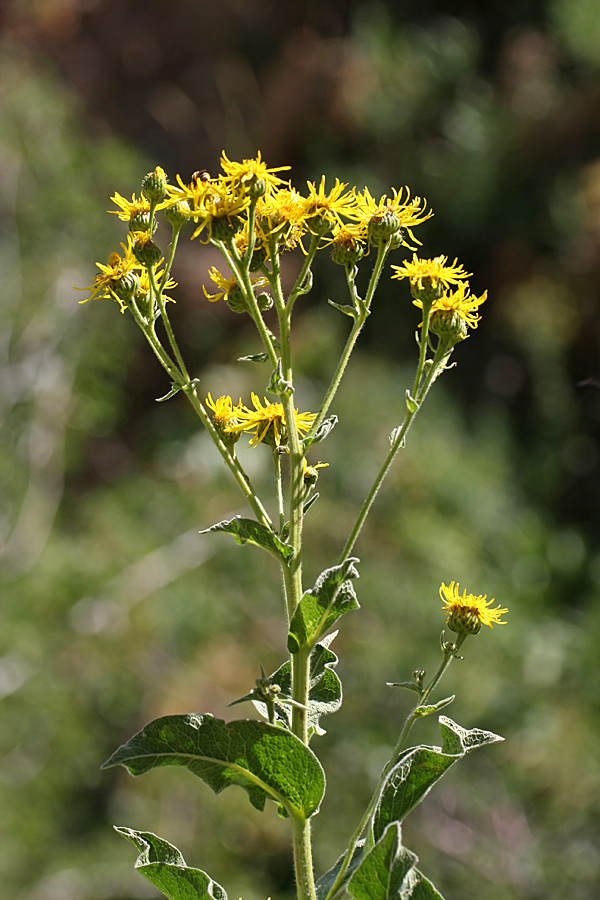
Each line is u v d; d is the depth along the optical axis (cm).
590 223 1116
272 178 170
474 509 905
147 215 179
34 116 1012
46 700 743
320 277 1148
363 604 777
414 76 1298
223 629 827
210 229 170
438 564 822
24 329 920
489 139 1237
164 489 948
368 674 723
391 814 166
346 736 692
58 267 955
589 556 930
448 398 1048
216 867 678
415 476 891
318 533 848
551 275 1157
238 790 716
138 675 788
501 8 1407
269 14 1570
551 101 1238
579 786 661
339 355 1060
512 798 659
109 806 724
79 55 1586
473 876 619
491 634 769
